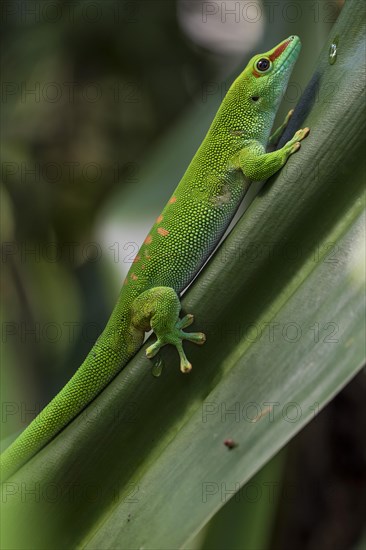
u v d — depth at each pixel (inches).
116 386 22.1
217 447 21.5
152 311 24.5
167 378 22.0
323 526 27.0
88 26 31.5
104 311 27.0
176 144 25.8
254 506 22.8
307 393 21.2
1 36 31.1
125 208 25.2
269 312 21.7
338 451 27.2
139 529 21.6
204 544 22.6
